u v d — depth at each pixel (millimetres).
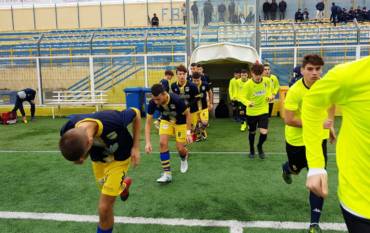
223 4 12617
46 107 13398
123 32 23000
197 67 8188
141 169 5781
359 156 1708
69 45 19203
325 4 27547
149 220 3787
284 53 14383
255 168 5688
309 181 1791
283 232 3443
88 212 4070
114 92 14766
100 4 29906
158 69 14883
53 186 5031
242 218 3781
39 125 11078
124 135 2963
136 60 15289
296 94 3467
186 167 5547
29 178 5430
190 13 12672
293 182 4934
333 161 5973
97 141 2787
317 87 1751
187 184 4973
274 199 4324
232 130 9461
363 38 17578
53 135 9227
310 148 1816
